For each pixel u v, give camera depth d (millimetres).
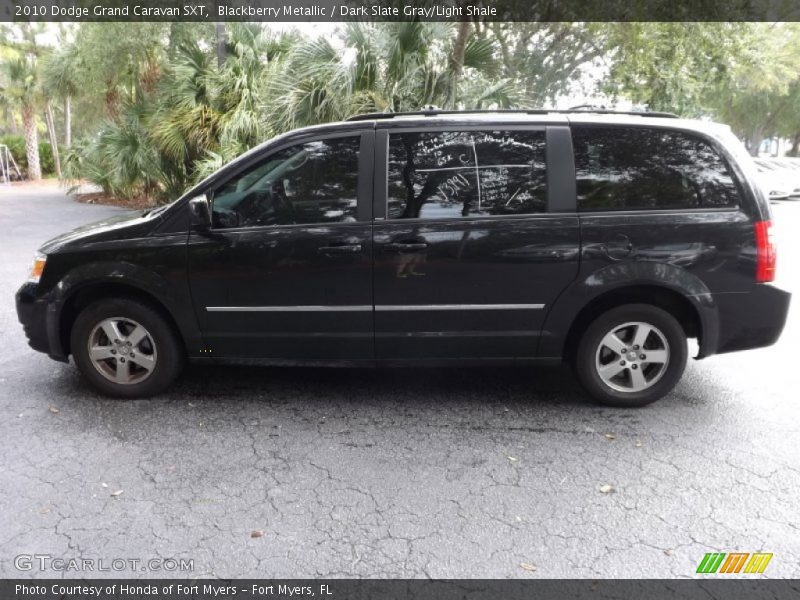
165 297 3867
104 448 3475
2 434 3631
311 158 3824
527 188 3742
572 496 3012
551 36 14734
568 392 4312
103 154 15414
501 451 3471
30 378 4516
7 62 27516
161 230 3869
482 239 3688
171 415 3914
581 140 3764
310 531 2734
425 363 3936
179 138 11898
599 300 3883
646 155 3756
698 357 3895
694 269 3695
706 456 3408
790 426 3779
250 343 3928
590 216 3701
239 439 3598
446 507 2922
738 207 3707
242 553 2592
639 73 12695
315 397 4223
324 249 3738
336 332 3861
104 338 4109
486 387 4406
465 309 3785
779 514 2867
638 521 2812
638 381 3947
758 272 3699
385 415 3941
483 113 3883
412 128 3801
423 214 3742
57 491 3033
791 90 30266
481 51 9633
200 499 2975
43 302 3973
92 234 3943
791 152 43188
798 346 5359
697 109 13570
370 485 3109
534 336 3834
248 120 11000
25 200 17969
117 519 2814
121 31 14781
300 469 3264
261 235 3779
